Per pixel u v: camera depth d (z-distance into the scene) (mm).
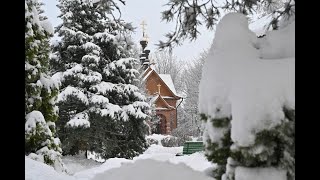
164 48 5969
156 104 40688
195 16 5754
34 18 11812
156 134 38344
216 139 3031
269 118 2762
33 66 11570
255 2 5410
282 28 3771
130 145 20984
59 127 19859
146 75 42125
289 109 2789
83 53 20844
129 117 20641
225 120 2994
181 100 44531
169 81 47594
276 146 2816
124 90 20906
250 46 3277
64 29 20641
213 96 3053
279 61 3018
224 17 3527
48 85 12078
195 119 45281
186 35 5895
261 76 2889
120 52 21453
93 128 20125
